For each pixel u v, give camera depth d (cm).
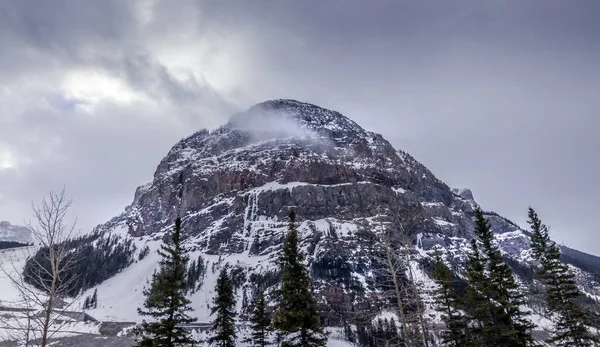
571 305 3744
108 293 16900
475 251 4219
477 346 3741
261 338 5519
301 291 3722
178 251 3825
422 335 2188
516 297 3866
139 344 3425
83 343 9119
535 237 4341
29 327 1512
